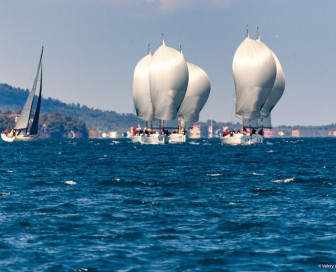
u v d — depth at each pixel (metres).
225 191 136.25
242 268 67.44
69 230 88.56
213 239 82.44
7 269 66.94
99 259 71.38
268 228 89.19
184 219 97.69
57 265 68.75
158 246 78.19
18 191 136.00
